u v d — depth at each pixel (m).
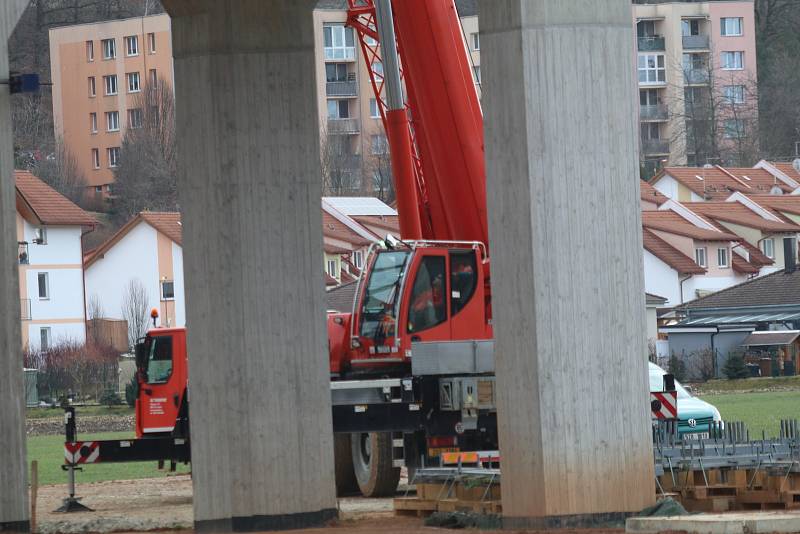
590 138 39.00
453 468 48.47
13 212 43.97
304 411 45.34
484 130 39.53
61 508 58.69
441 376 58.88
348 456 61.78
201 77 45.22
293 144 45.56
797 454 45.84
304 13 45.75
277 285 45.31
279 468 44.94
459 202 59.69
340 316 62.47
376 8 58.66
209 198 45.28
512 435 39.28
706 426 67.62
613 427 39.12
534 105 38.69
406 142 58.91
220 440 45.00
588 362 39.00
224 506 44.94
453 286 60.44
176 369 63.81
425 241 60.12
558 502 38.78
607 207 39.16
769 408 107.94
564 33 38.81
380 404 58.72
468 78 59.16
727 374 163.38
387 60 58.56
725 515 38.19
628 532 37.09
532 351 38.81
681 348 176.12
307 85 45.81
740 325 176.50
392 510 52.16
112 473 81.38
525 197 38.81
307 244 45.69
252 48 45.19
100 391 159.00
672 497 43.66
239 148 45.09
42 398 157.50
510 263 39.12
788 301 189.00
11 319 43.91
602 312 39.09
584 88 38.97
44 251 198.50
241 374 44.91
